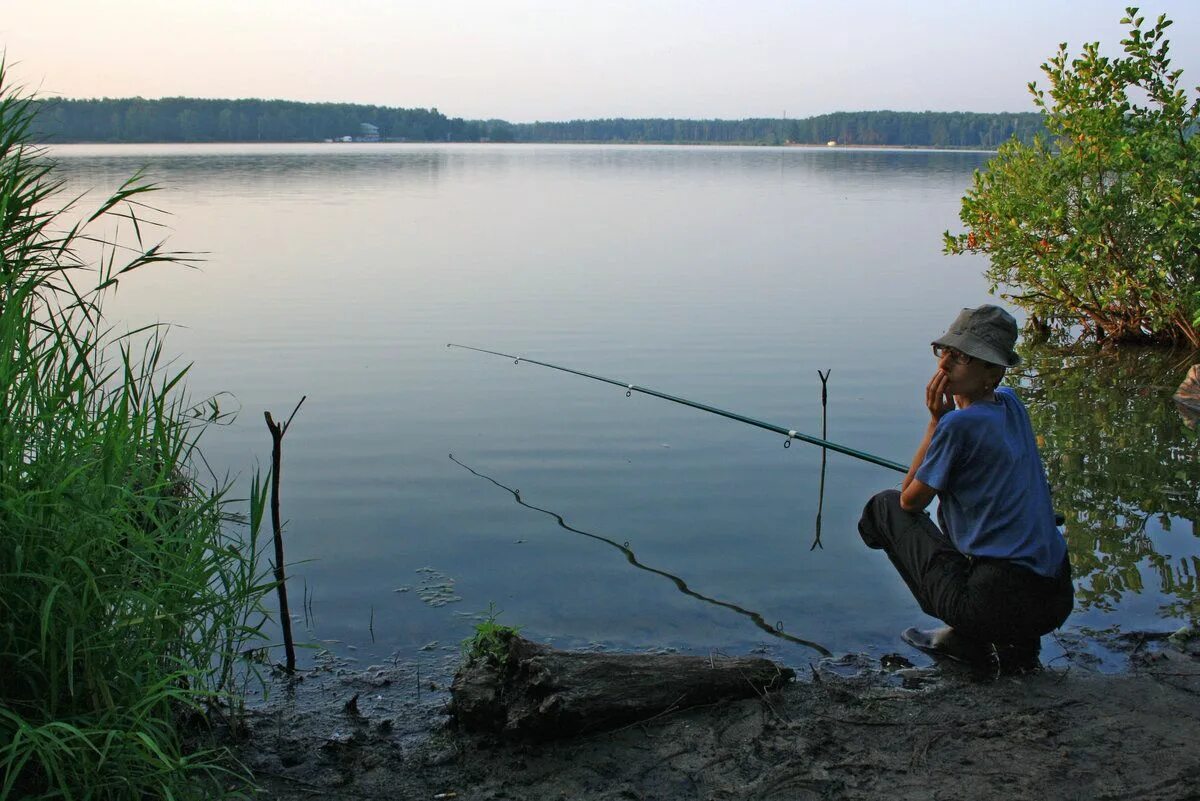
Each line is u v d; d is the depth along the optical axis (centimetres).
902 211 2841
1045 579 389
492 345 1052
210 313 1205
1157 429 778
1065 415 825
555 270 1614
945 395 415
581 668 360
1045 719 359
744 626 458
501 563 528
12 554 279
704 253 1853
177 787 288
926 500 403
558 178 4959
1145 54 1036
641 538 562
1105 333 1172
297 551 541
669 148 18725
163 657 313
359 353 1008
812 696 381
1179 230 1012
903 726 358
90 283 1393
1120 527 568
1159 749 337
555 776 329
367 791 322
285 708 381
